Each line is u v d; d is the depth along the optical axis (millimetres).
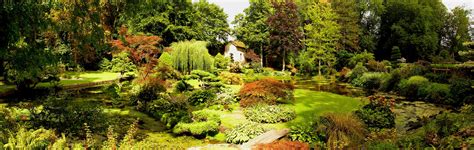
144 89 15250
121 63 30312
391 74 23125
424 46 39812
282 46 38000
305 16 43344
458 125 7090
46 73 16953
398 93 20922
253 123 10758
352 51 40375
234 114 13562
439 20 43562
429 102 17219
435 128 7211
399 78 22047
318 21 35500
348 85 26344
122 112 13492
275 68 45000
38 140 5559
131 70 29375
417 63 25547
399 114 13898
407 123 11297
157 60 23328
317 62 37219
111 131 6320
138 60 24141
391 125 11164
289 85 16000
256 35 43625
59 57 10594
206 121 11273
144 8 14344
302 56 36938
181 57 25578
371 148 6746
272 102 14805
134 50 23906
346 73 29938
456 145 5953
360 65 28812
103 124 8383
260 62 42844
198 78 24703
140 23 37344
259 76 30609
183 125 10602
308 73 35469
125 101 15648
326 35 35531
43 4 9469
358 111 12016
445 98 16828
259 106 13719
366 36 41812
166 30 39188
